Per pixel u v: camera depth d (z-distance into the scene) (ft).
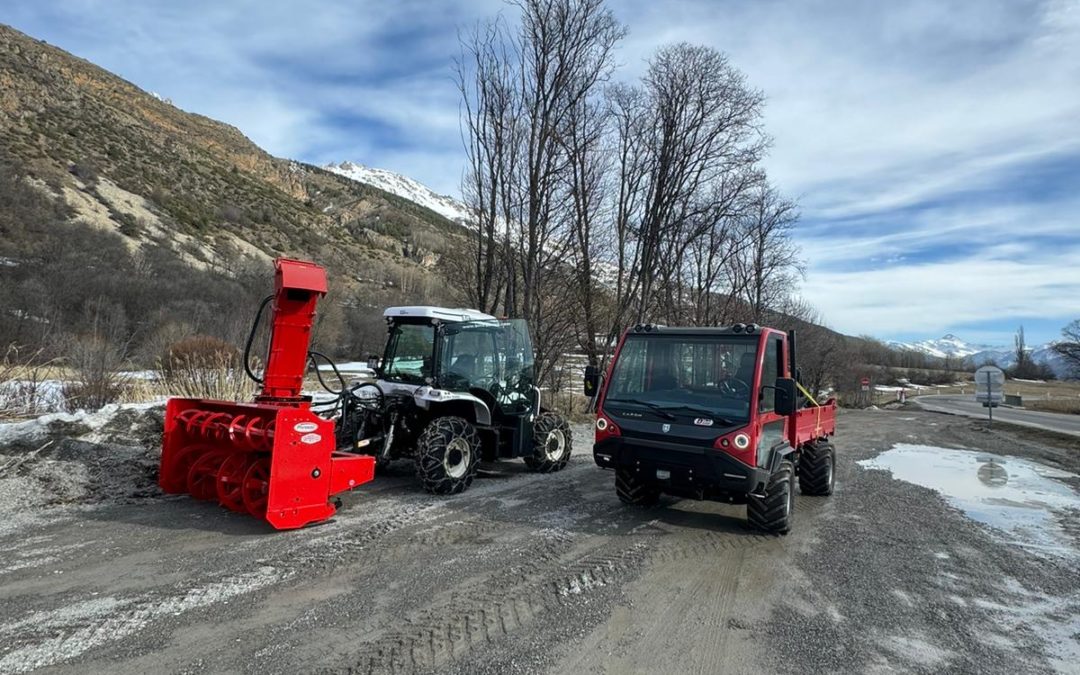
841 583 16.49
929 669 11.89
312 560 16.14
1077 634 13.78
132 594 13.58
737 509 24.29
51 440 23.32
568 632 12.82
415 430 26.30
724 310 94.32
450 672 10.99
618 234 62.90
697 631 13.17
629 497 23.43
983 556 19.52
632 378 22.04
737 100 63.46
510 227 48.37
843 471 37.32
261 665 10.93
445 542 18.24
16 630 11.76
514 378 28.99
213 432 20.30
